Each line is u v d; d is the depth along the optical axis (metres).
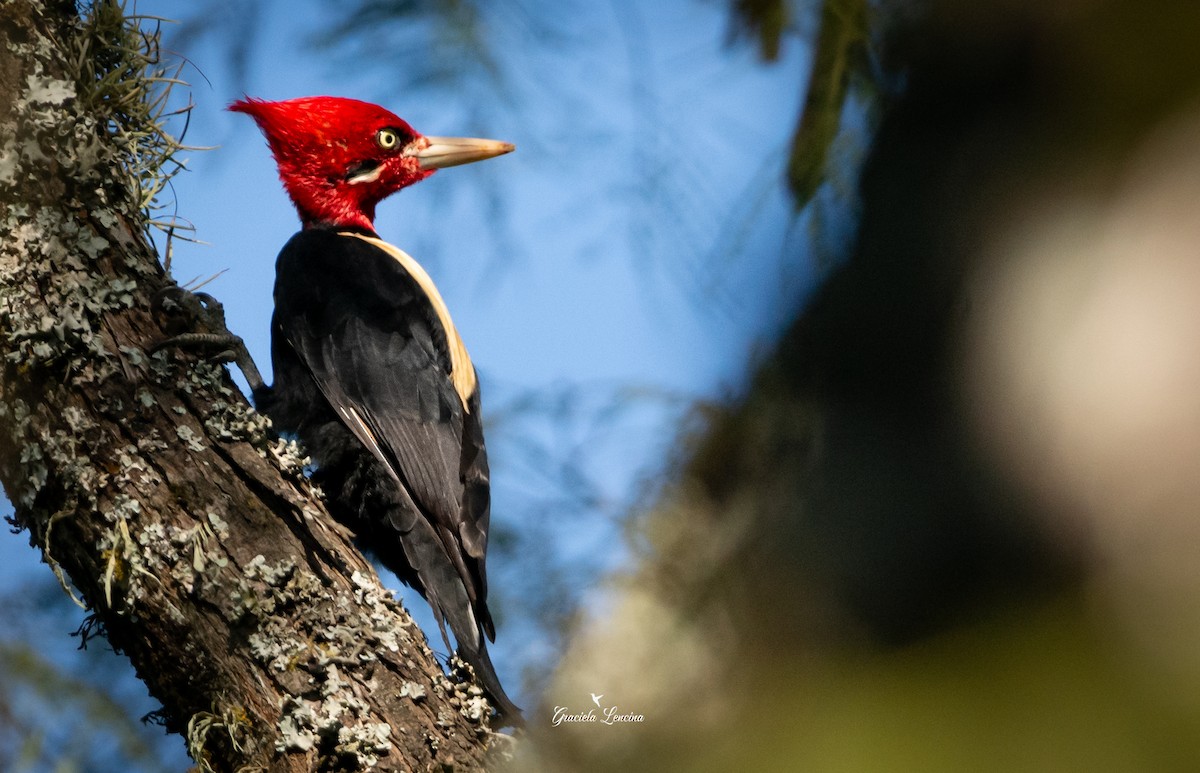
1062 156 2.82
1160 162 2.59
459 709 6.95
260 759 6.52
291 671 6.62
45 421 6.74
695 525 5.39
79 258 6.98
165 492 6.75
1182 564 2.31
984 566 2.63
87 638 7.30
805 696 2.73
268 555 6.82
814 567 2.93
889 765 2.47
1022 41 3.05
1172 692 2.26
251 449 7.07
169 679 6.72
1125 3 2.79
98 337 6.89
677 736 3.10
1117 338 2.49
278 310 10.20
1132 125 2.69
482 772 6.73
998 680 2.46
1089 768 2.28
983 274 2.90
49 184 7.02
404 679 6.85
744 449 4.82
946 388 2.89
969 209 3.03
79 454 6.71
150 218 7.79
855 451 3.00
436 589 9.00
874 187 3.46
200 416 7.00
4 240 6.87
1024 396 2.66
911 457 2.86
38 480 6.72
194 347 7.21
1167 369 2.38
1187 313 2.39
